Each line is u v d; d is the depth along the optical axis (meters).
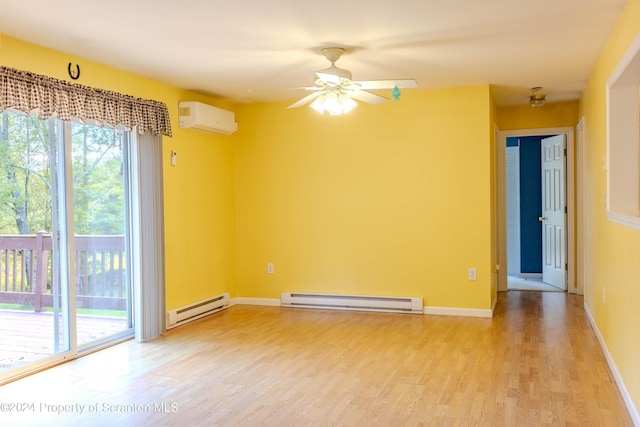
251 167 6.43
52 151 4.14
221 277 6.21
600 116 4.44
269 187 6.38
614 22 3.57
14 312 3.88
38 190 4.04
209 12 3.31
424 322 5.45
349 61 4.53
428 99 5.77
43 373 3.92
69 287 4.25
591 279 5.34
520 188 8.41
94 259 4.58
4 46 3.67
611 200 3.87
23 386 3.65
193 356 4.34
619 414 3.11
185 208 5.55
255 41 3.93
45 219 4.09
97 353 4.43
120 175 4.84
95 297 4.59
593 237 5.10
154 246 4.94
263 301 6.43
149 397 3.44
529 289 7.31
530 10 3.35
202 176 5.84
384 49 4.16
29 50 3.85
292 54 4.28
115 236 4.80
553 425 2.96
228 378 3.80
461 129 5.67
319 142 6.17
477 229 5.66
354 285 6.10
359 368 4.00
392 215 5.93
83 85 4.23
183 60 4.41
